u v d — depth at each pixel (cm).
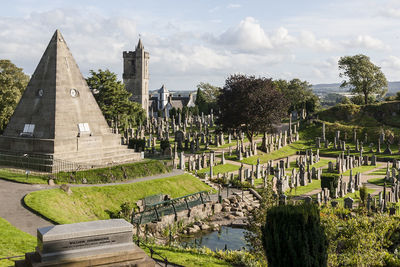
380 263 2420
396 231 3002
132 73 17900
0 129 6938
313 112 12975
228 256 2359
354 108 11106
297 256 1484
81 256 1425
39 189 3247
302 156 8100
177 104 19300
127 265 1479
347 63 12444
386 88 12600
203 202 4022
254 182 5331
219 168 6062
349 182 5147
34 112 4300
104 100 8619
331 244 2319
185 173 4716
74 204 3153
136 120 10562
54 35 4378
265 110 7581
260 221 2303
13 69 9294
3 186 3288
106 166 4159
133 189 3772
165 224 3453
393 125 10206
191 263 2114
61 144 4100
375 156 7319
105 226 1488
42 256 1366
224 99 7994
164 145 6594
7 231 2242
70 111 4366
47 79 4306
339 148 8856
